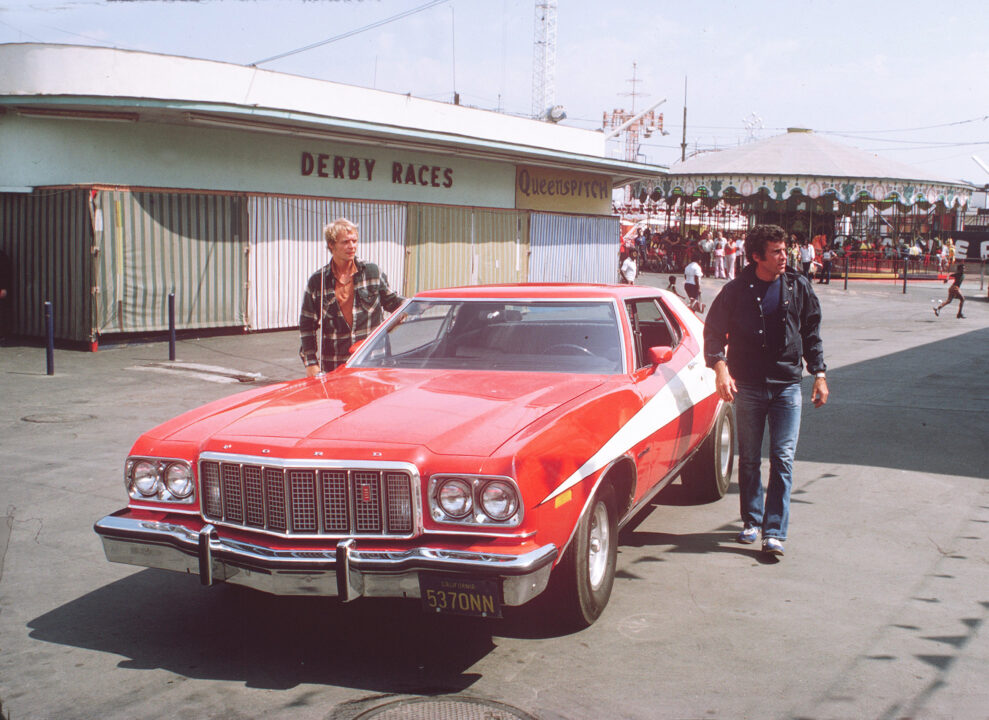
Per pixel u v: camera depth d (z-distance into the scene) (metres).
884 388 11.34
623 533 5.66
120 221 14.78
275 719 3.37
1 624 4.27
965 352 15.32
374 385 4.58
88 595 4.66
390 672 3.77
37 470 7.12
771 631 4.16
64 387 11.13
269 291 17.69
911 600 4.53
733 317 5.22
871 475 7.02
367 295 6.03
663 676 3.71
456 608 3.50
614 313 5.06
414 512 3.55
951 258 43.06
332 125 17.78
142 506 3.99
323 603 4.56
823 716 3.38
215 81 17.03
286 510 3.64
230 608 4.50
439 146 21.28
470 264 23.50
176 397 10.59
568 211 27.92
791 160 39.69
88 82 15.55
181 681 3.69
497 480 3.50
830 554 5.22
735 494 6.62
